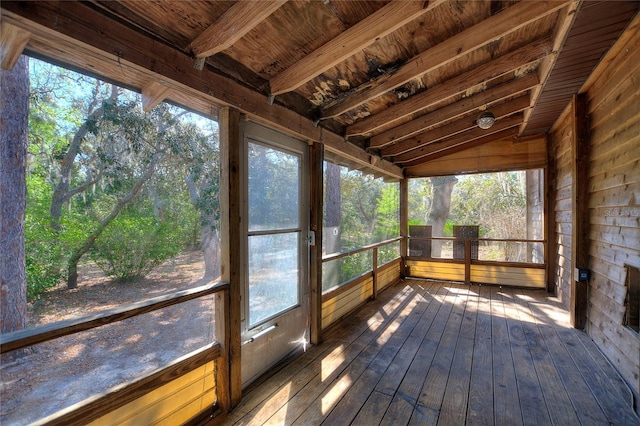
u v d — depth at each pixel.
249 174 2.34
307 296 3.06
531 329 3.39
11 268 1.37
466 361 2.66
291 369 2.54
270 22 1.74
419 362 2.65
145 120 2.13
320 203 3.08
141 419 1.57
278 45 1.95
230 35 1.54
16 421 1.29
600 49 2.33
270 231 2.56
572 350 2.86
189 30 1.63
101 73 1.54
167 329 2.03
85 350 1.57
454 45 2.11
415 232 6.20
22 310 1.40
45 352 1.42
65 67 1.45
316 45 2.00
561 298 4.48
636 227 2.23
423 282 5.76
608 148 2.68
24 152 1.43
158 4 1.43
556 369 2.52
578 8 1.84
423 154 5.26
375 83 2.52
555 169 4.89
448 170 5.77
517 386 2.28
